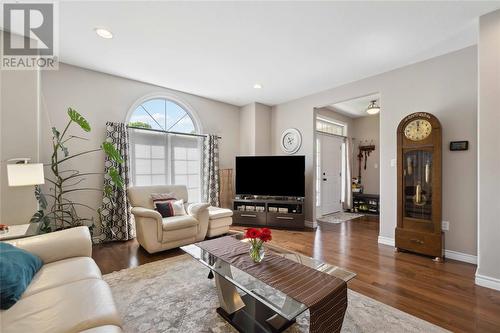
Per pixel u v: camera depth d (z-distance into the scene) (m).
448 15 2.14
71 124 3.19
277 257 1.88
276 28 2.36
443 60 2.86
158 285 2.11
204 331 1.53
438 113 2.89
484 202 2.15
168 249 3.02
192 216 3.32
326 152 5.67
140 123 3.88
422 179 2.92
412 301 1.88
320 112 5.45
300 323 1.62
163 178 4.11
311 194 4.37
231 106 5.07
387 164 3.31
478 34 2.20
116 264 2.60
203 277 2.27
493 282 2.08
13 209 2.36
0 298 1.11
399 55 2.90
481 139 2.17
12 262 1.28
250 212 4.38
